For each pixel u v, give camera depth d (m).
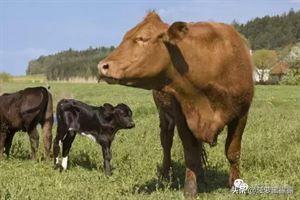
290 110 23.36
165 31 6.33
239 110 7.21
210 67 6.69
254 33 171.12
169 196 7.21
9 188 7.98
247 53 7.32
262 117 17.44
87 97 36.88
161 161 9.96
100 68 6.24
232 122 7.45
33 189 8.18
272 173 8.88
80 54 111.25
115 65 6.21
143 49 6.29
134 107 23.55
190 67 6.59
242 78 7.01
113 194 7.61
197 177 7.64
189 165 7.30
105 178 9.18
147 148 11.42
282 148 10.68
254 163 9.46
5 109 11.30
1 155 11.44
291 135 12.20
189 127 6.96
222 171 9.31
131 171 9.42
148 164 9.83
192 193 7.26
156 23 6.39
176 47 6.46
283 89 44.91
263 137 11.98
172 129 8.93
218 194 7.47
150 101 28.66
